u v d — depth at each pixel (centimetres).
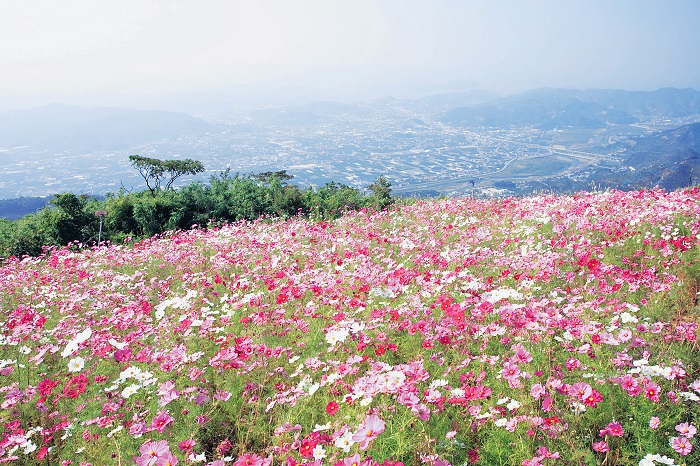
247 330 591
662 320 513
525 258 738
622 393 377
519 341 479
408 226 1217
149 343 599
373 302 647
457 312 519
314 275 795
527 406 377
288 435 375
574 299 557
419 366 415
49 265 1193
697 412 358
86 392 482
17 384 500
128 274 1024
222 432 421
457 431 369
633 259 736
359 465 295
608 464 333
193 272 955
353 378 463
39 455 384
